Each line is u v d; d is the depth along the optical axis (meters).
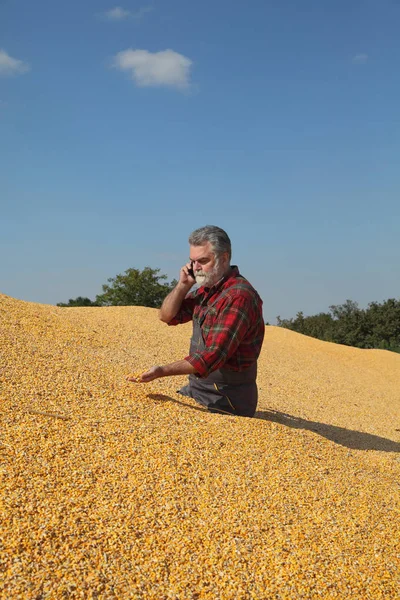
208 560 2.47
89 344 6.55
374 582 2.56
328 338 30.17
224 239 4.23
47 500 2.59
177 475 3.05
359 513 3.16
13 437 3.06
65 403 3.64
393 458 4.82
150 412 3.80
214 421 3.94
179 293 4.54
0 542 2.27
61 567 2.22
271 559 2.57
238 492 3.04
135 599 2.17
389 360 13.02
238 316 4.05
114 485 2.84
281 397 7.26
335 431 5.67
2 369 4.05
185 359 4.01
